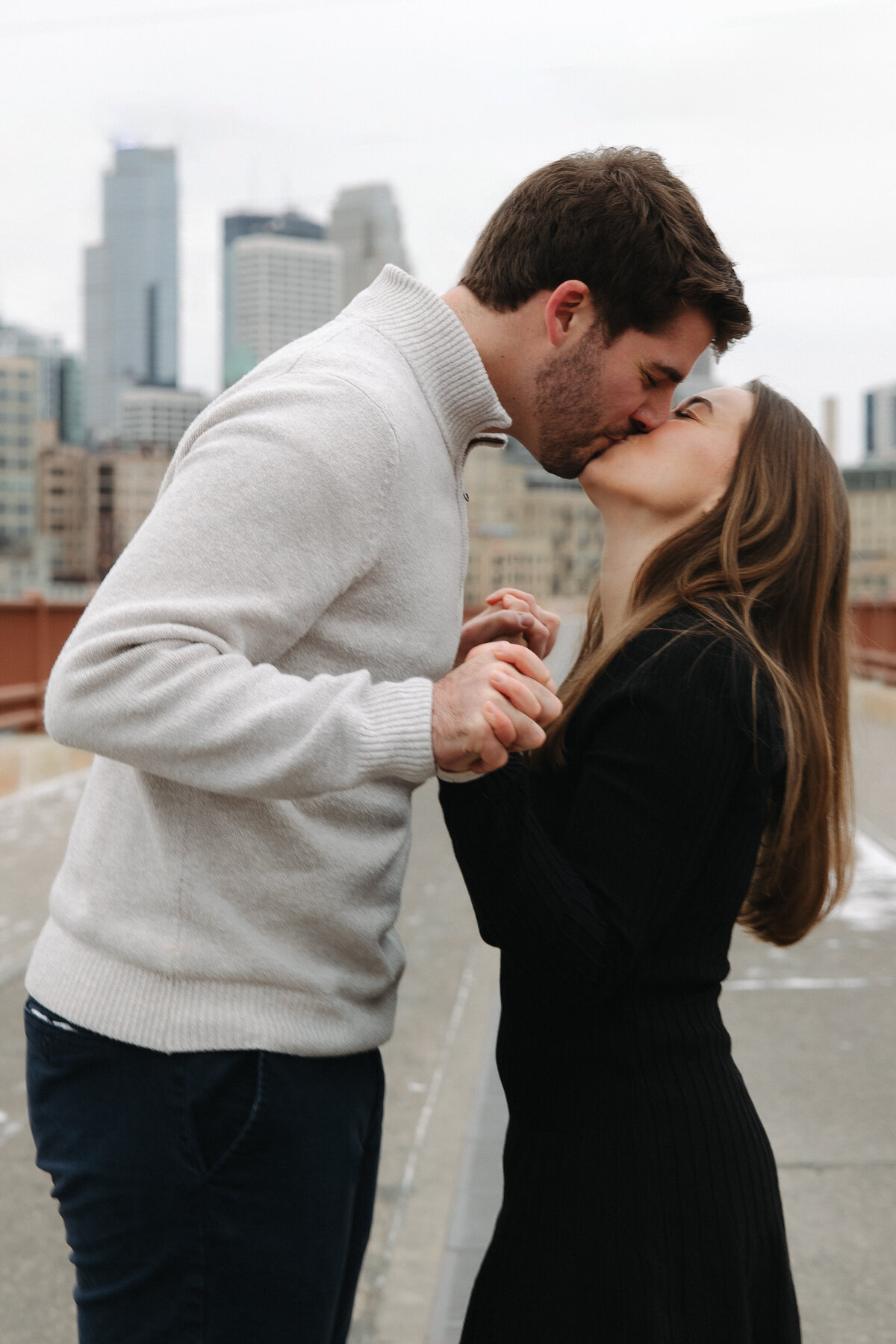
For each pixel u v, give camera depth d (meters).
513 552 99.12
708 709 1.25
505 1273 1.31
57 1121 1.31
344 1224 1.32
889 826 6.76
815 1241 2.52
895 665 15.48
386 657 1.29
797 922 1.54
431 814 7.32
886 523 114.69
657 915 1.24
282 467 1.18
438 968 4.32
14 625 10.88
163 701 1.12
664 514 1.44
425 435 1.31
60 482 148.88
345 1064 1.33
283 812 1.24
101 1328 1.30
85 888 1.31
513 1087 1.37
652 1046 1.29
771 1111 3.13
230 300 194.75
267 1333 1.27
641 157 1.41
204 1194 1.25
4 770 8.96
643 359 1.38
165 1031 1.24
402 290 1.37
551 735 1.38
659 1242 1.25
